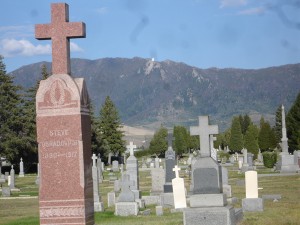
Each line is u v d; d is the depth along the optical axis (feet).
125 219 83.66
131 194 90.22
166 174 107.86
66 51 56.44
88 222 55.52
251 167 196.24
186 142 431.43
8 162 292.61
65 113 55.11
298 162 186.70
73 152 54.95
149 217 84.28
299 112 309.01
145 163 302.04
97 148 326.65
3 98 272.92
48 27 56.80
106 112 374.02
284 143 187.11
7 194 144.15
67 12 57.57
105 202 115.85
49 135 55.26
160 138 409.08
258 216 75.20
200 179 67.00
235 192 122.01
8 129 270.67
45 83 55.57
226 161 297.33
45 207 55.06
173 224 72.02
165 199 100.94
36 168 289.74
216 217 64.75
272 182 145.18
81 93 55.42
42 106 55.47
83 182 54.80
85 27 57.47
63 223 54.75
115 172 256.11
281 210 81.35
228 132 469.57
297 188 124.67
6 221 87.35
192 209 65.46
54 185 55.06
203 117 68.64
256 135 370.73
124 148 373.40
